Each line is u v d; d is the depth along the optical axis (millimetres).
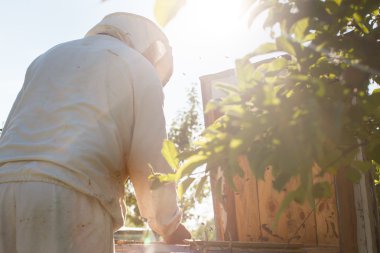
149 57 2105
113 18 2096
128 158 1863
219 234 2334
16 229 1616
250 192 2227
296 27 912
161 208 1845
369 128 1017
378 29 1023
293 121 763
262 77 899
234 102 842
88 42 1961
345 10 960
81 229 1614
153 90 1873
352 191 1853
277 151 793
